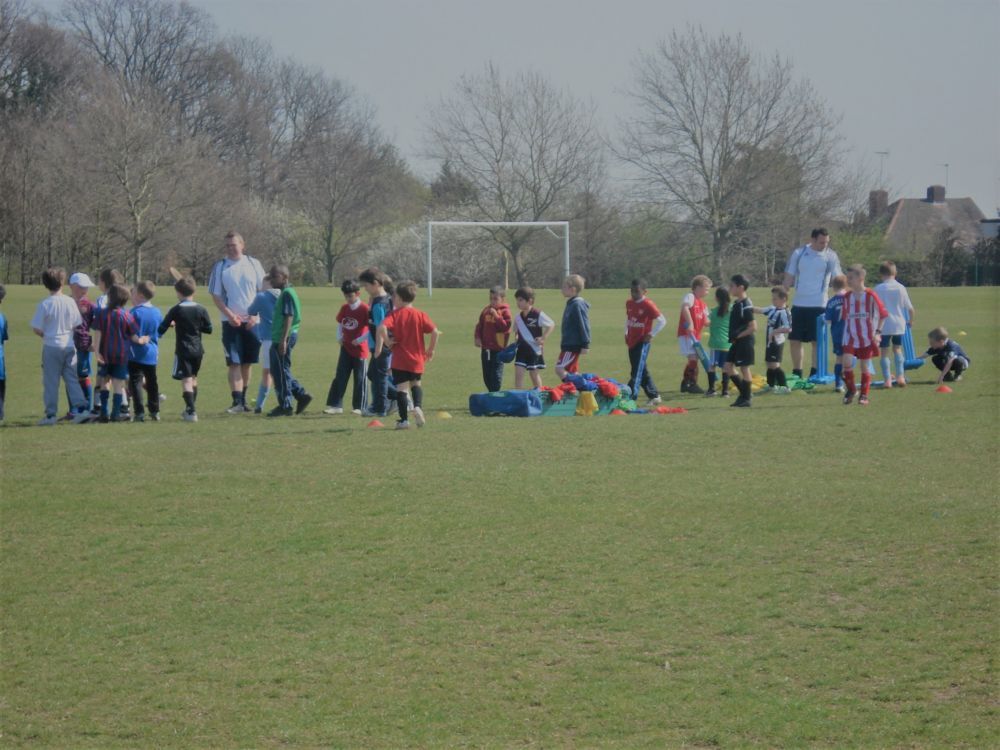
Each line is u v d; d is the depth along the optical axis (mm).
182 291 29031
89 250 133750
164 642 13430
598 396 30188
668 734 11094
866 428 26078
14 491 20266
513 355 32125
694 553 16219
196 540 17219
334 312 83375
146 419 29656
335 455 23328
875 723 11164
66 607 14547
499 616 14016
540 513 18344
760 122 144375
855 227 145250
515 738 11078
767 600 14336
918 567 15406
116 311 28938
